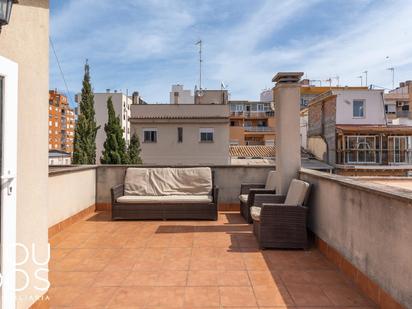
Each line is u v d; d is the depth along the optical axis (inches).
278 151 248.2
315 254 180.5
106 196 311.3
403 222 102.3
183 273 152.6
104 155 679.1
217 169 310.8
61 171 231.9
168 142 1102.4
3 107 87.4
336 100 1028.5
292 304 121.3
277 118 252.2
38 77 103.3
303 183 194.5
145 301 124.6
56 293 131.6
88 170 291.3
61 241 207.2
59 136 2581.2
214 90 1336.1
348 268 146.9
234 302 123.3
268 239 188.2
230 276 148.9
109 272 154.0
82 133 806.5
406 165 975.0
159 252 184.2
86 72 839.7
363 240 131.3
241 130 1681.8
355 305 120.1
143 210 267.0
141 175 292.7
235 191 311.4
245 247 193.6
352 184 138.6
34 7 101.6
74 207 259.4
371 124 1030.4
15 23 93.7
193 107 1105.4
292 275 149.7
